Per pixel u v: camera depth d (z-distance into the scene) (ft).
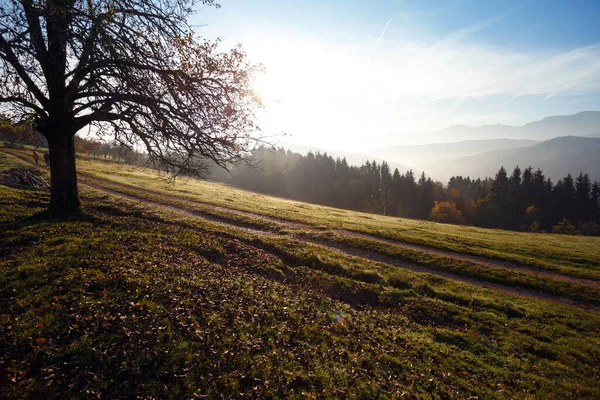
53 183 56.03
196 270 39.73
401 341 35.50
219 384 20.88
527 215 336.49
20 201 64.39
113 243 42.75
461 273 68.28
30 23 34.78
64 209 56.18
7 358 19.33
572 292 62.49
